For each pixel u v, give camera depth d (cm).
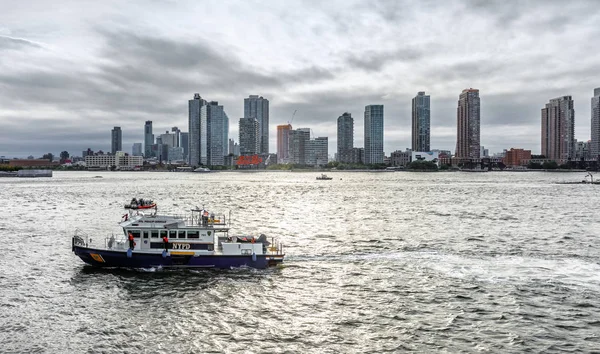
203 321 4162
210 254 5844
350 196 19538
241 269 5888
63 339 3750
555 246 7544
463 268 6016
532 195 19612
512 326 4062
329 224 10294
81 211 13138
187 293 4950
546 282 5341
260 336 3844
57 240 8131
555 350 3616
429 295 4881
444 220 11019
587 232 9025
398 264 6253
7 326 4006
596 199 17288
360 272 5819
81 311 4397
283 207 14462
